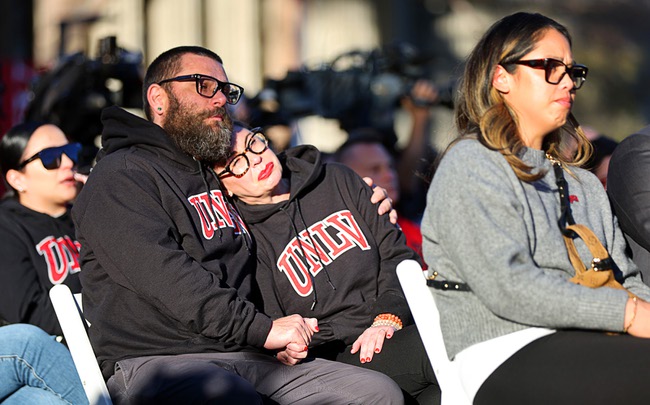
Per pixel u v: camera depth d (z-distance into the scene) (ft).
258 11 47.32
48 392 13.09
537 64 10.78
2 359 12.92
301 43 49.55
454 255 10.53
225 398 11.41
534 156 11.06
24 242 16.14
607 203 11.71
